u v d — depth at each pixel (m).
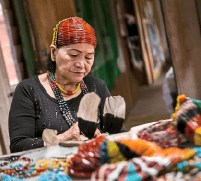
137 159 0.76
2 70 2.21
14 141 1.17
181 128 0.87
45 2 2.57
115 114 1.11
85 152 0.84
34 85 1.26
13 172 0.89
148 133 0.91
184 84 2.01
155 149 0.80
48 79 1.28
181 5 1.89
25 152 1.04
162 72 8.34
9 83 2.27
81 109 1.09
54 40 1.19
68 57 1.16
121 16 5.66
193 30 1.92
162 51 9.09
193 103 0.90
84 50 1.15
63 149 1.02
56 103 1.24
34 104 1.25
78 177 0.82
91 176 0.79
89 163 0.82
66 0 2.93
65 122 1.23
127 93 4.94
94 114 1.08
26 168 0.91
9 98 2.25
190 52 1.96
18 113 1.23
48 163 0.91
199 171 0.72
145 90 6.28
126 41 5.90
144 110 4.76
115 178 0.71
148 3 8.00
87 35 1.15
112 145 0.81
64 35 1.15
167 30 1.96
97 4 4.08
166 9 1.92
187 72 1.99
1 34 2.33
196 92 2.00
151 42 7.59
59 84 1.26
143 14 7.04
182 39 1.95
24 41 2.49
